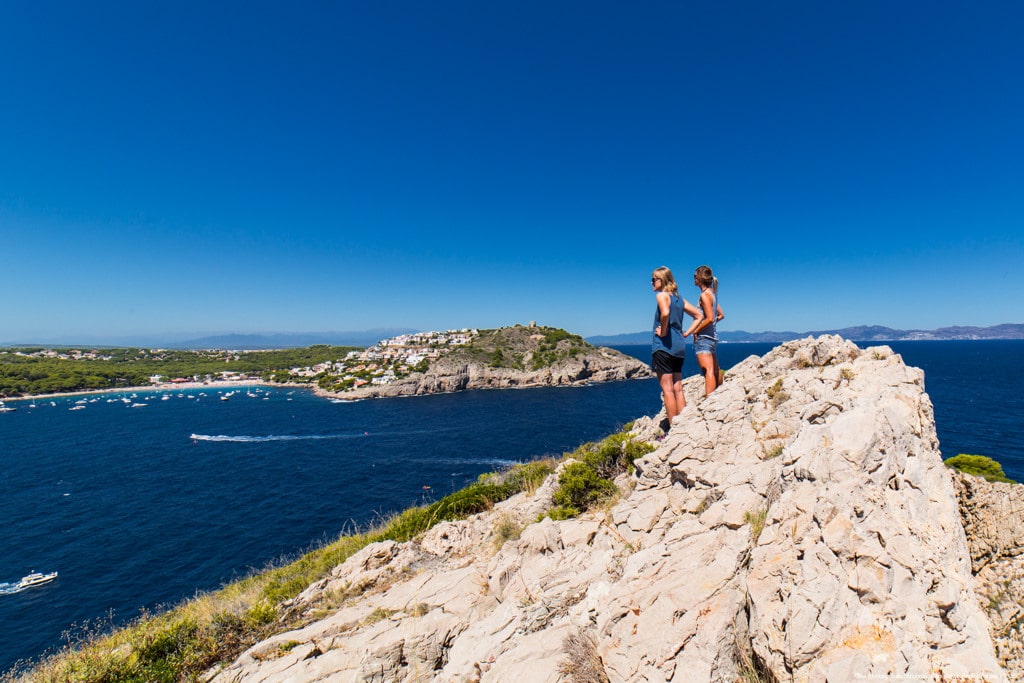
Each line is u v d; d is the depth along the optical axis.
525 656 5.80
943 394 93.50
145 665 8.99
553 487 12.09
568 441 74.50
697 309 9.99
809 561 4.61
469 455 68.38
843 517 4.82
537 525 9.45
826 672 3.99
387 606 9.19
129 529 45.06
